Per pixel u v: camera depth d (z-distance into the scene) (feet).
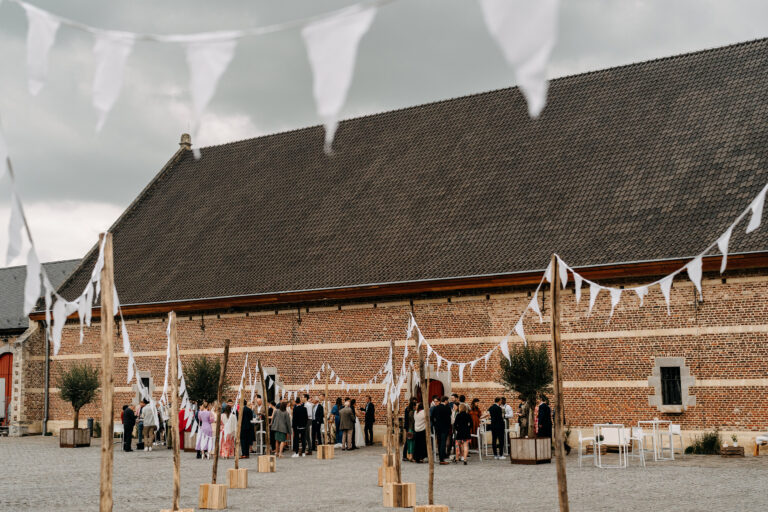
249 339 91.15
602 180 78.18
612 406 69.56
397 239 85.46
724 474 50.88
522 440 61.21
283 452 78.07
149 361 97.81
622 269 69.00
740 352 64.80
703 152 74.84
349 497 43.80
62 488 48.88
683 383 66.59
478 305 77.20
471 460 66.08
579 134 84.94
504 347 45.75
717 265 65.41
